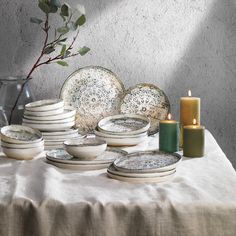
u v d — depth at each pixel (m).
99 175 1.80
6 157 2.04
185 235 1.51
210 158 1.99
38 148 1.99
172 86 2.58
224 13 2.54
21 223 1.55
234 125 2.62
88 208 1.51
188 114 2.16
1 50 2.55
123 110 2.42
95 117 2.45
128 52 2.55
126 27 2.53
